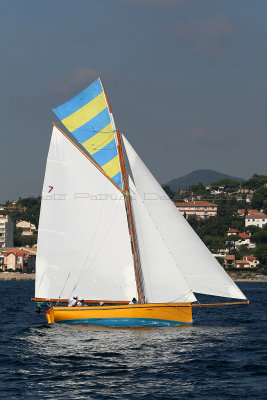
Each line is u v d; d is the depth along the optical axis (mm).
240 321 118750
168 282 98312
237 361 74812
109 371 70375
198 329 100125
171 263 97812
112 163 102062
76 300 100250
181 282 97812
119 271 99625
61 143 101562
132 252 100125
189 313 99312
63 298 101438
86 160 100688
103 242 100250
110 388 62969
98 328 97312
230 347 84125
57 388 62969
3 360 77000
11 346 86812
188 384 64125
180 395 60031
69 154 101312
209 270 96188
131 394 60625
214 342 88000
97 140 103375
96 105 104000
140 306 96875
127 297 99375
